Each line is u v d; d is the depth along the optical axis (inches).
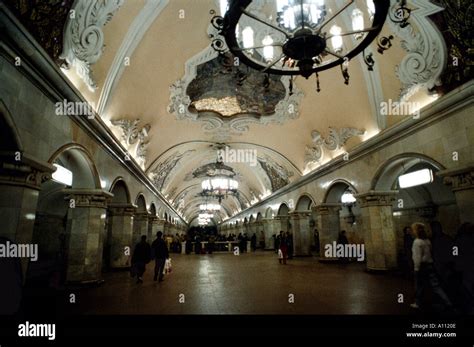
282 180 707.4
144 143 454.9
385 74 310.8
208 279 344.8
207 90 420.2
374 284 288.8
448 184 236.1
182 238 985.5
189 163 742.5
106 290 271.9
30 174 171.6
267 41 156.6
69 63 209.8
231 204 1473.9
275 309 200.2
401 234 505.7
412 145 288.4
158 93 375.9
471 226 175.0
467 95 216.1
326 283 301.3
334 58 331.6
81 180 283.0
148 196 582.2
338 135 427.8
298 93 417.1
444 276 185.0
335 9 281.3
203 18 298.4
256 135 574.6
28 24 152.2
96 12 216.2
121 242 429.4
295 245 628.4
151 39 294.2
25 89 161.5
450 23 214.8
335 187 479.5
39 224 482.9
